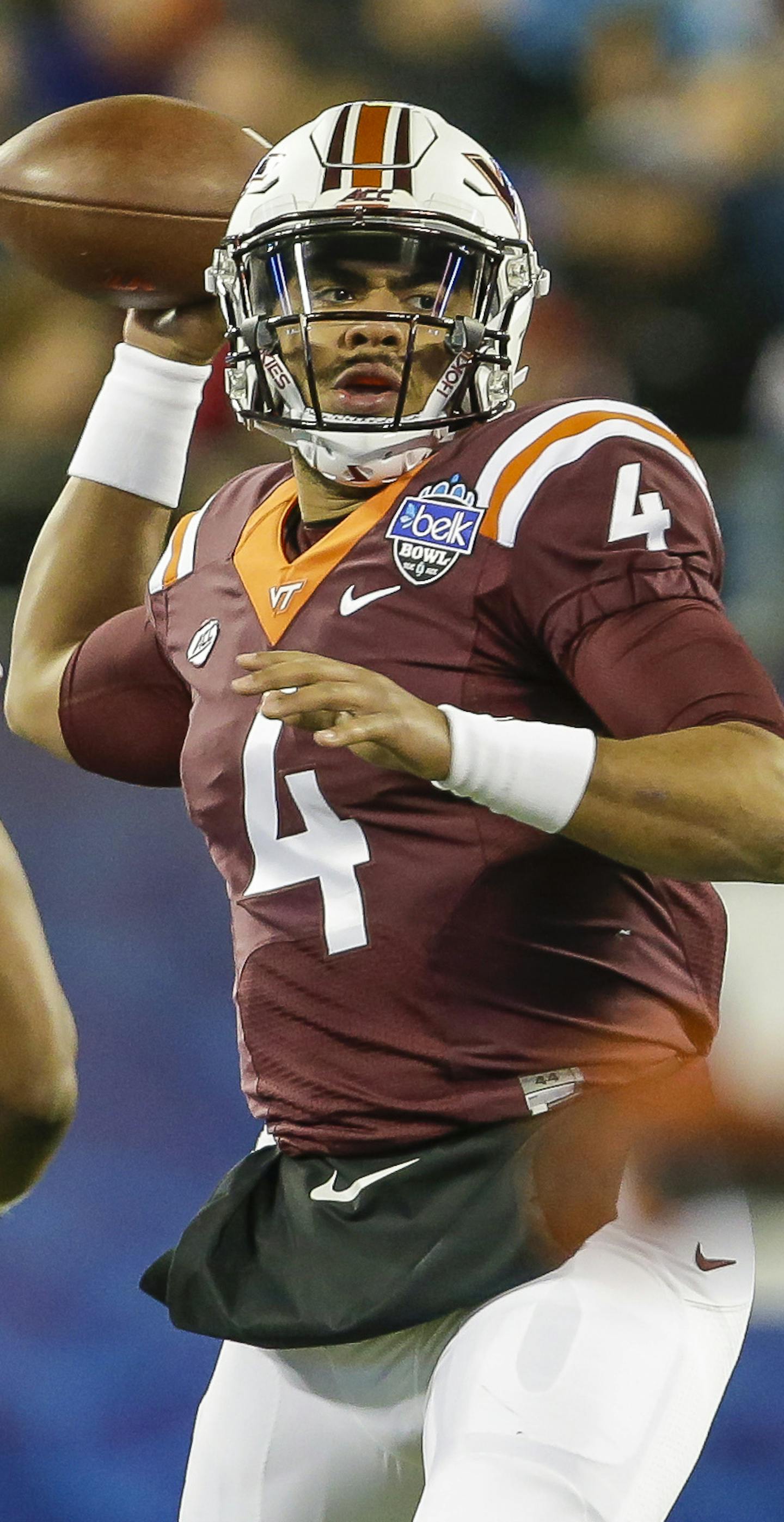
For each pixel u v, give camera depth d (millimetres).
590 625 7137
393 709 6645
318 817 7539
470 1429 6914
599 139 25766
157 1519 10641
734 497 24281
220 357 13516
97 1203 13977
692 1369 7109
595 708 7180
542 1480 6738
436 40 26031
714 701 6887
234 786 7785
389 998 7445
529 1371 6922
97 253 9359
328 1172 7625
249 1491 7898
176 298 9406
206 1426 8109
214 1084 15812
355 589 7594
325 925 7512
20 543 24266
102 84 26125
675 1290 7168
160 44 25953
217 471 23422
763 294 24812
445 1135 7430
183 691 8688
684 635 7008
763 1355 12352
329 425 7676
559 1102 7367
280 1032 7699
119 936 18688
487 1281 7121
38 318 24875
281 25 26156
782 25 26734
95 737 8961
